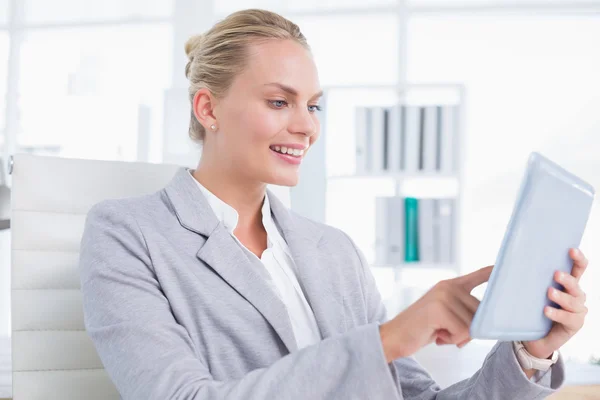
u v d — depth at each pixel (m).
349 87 3.97
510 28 4.54
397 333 0.81
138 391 0.91
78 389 1.35
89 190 1.43
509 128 4.57
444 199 3.87
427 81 4.60
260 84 1.13
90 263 1.08
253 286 1.12
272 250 1.23
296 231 1.27
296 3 4.50
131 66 4.64
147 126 4.51
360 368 0.81
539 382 1.03
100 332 1.01
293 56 1.14
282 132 1.14
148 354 0.95
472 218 4.61
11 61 4.64
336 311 1.23
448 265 3.85
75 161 1.44
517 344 1.02
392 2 4.43
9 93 4.62
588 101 4.50
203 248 1.12
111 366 0.98
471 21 4.55
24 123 4.61
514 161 4.57
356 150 3.95
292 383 0.82
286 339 1.10
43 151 4.57
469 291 0.85
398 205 3.89
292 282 1.22
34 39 4.70
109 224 1.13
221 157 1.19
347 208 3.96
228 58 1.15
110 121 4.49
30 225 1.38
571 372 3.71
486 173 4.60
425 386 1.21
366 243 3.93
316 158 3.93
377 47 4.54
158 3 4.59
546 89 4.54
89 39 4.66
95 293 1.05
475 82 4.59
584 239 4.39
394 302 3.79
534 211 0.75
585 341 4.23
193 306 1.09
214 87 1.17
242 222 1.24
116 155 4.47
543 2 4.30
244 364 1.09
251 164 1.15
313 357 0.83
